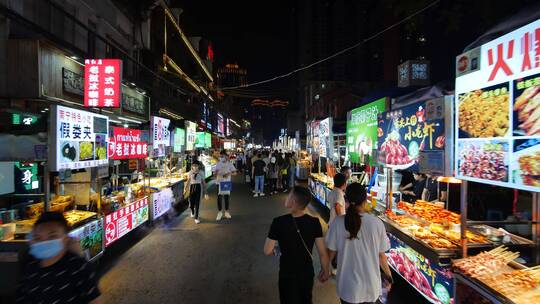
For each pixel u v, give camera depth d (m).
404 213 5.83
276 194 15.70
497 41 3.17
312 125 15.15
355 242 3.07
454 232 4.46
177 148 13.43
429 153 4.16
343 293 3.06
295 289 3.27
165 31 18.28
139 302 4.78
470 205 7.23
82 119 5.57
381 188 7.00
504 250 3.86
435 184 7.07
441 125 4.01
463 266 3.49
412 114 4.81
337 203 5.63
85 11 10.65
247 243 7.69
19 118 5.28
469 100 3.54
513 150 2.98
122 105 9.16
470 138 3.53
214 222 9.84
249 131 88.00
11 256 4.33
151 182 11.06
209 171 21.47
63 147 5.03
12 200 6.53
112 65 7.30
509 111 3.03
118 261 6.47
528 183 2.84
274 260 6.53
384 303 4.62
